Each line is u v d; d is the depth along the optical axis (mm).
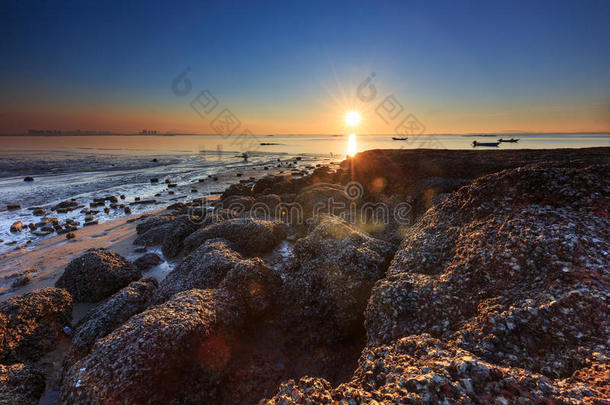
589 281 4797
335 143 167000
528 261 5652
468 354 4152
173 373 5809
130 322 6684
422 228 8977
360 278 8164
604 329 4160
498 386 3494
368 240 9820
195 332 6328
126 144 145625
